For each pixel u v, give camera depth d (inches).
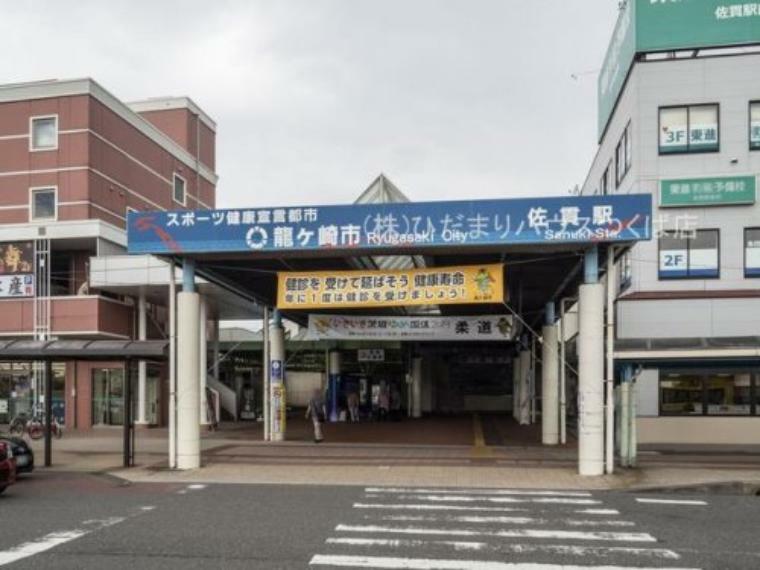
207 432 1060.5
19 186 1192.2
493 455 727.7
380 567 304.8
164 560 315.6
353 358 1450.5
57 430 986.1
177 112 1579.7
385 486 546.9
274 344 916.6
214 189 1718.8
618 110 1087.6
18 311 1159.0
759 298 906.1
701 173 940.6
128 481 580.4
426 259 724.7
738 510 446.9
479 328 789.2
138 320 1236.5
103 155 1223.5
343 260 697.0
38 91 1196.5
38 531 377.7
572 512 437.4
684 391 911.0
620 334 922.1
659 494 514.6
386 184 721.0
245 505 459.8
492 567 305.1
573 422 1216.8
